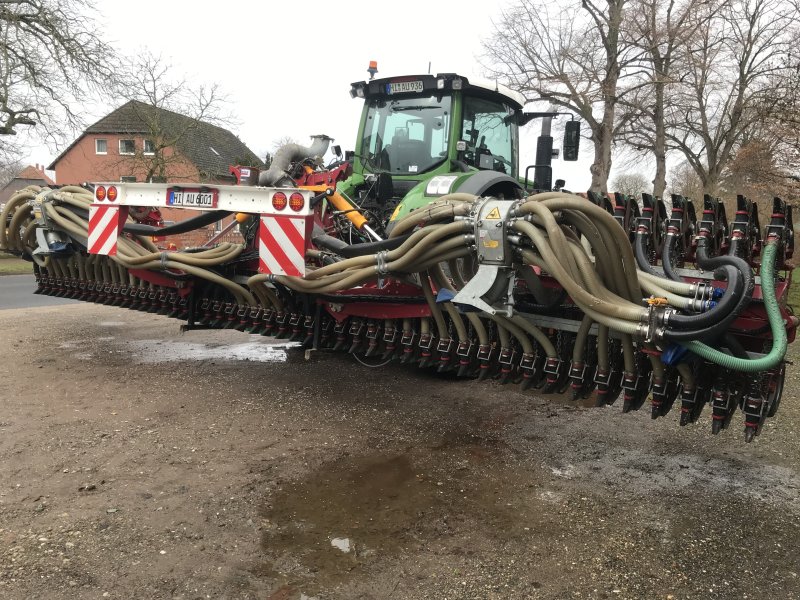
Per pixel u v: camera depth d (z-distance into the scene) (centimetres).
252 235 471
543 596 244
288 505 307
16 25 1766
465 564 263
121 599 232
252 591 240
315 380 526
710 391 315
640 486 342
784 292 305
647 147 2028
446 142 566
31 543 263
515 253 309
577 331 331
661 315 268
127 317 820
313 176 498
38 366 541
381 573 255
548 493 330
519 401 485
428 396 492
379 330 442
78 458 349
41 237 534
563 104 1641
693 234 342
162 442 378
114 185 429
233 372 543
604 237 283
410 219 343
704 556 274
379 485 333
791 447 402
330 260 428
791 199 871
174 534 276
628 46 1603
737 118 1775
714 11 1574
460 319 379
